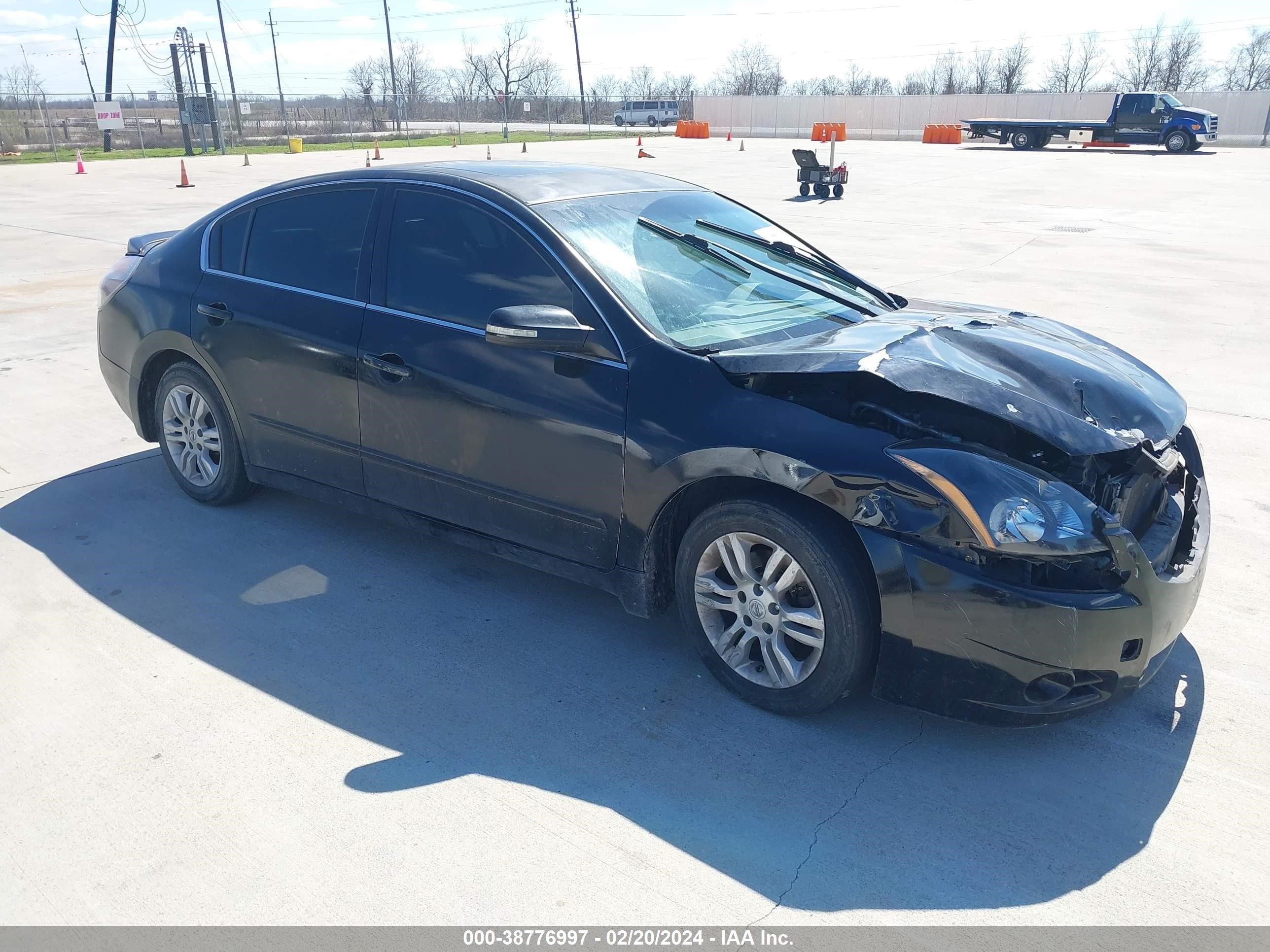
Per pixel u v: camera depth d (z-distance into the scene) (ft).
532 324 9.97
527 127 220.23
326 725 9.83
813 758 9.34
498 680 10.68
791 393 9.57
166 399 15.06
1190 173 84.64
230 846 8.14
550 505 10.94
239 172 86.43
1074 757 9.39
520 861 8.00
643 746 9.54
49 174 84.74
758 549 9.89
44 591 12.55
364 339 12.14
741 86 251.19
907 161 101.71
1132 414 10.04
